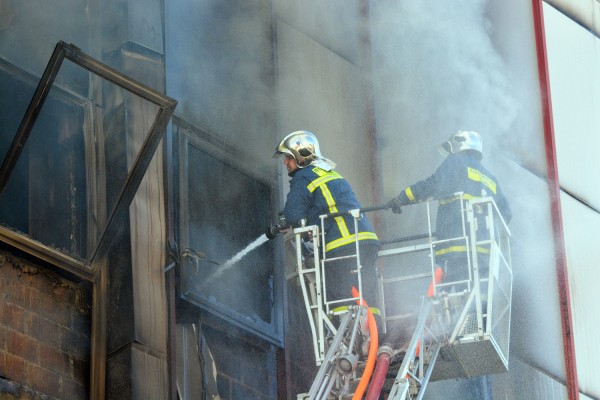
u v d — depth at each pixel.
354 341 14.75
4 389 13.42
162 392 14.88
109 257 15.34
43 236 15.12
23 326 14.08
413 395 14.81
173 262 15.80
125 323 14.95
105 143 15.72
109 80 14.55
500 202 16.31
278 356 17.33
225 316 16.41
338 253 15.38
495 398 20.28
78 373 14.60
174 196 16.30
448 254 15.55
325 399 14.40
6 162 14.29
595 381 21.78
